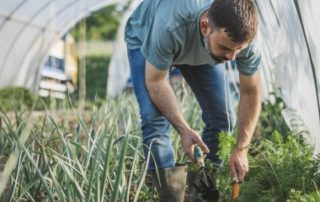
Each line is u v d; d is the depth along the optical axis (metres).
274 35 4.91
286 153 3.64
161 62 3.19
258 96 3.41
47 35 13.98
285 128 5.67
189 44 3.21
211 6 2.87
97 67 26.77
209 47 2.96
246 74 3.32
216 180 3.62
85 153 3.48
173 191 3.43
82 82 10.82
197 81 3.70
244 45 2.84
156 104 3.31
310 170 3.38
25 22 12.57
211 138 3.75
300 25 3.93
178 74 7.39
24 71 14.26
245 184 3.39
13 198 3.24
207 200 3.53
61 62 16.98
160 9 3.17
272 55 5.26
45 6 12.23
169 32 3.08
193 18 3.08
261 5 4.91
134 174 4.02
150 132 3.43
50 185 3.40
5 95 11.45
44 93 14.72
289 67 4.52
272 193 3.29
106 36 32.69
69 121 6.84
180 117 3.26
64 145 3.53
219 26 2.80
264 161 3.65
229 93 3.79
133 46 3.58
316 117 3.97
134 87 3.54
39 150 3.74
